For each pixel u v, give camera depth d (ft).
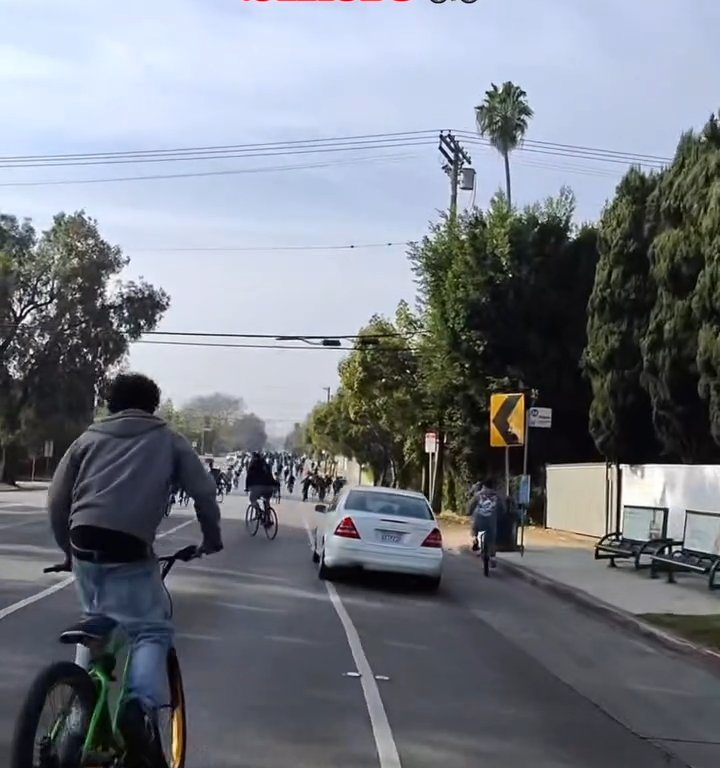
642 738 28.89
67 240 200.13
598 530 101.71
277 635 41.16
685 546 66.23
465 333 128.77
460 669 36.96
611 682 36.83
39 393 198.08
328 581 60.85
